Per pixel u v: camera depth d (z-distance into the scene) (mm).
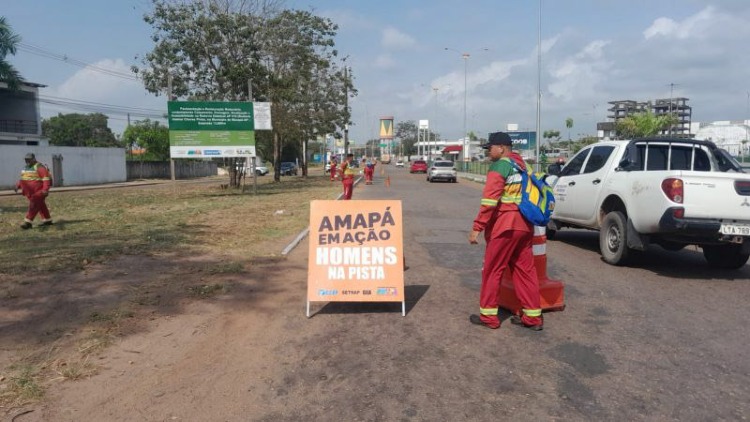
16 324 5539
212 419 3785
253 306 6309
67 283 7051
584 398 4047
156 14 27250
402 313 6031
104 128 93500
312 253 6051
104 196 25094
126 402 4023
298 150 77312
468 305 6426
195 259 8695
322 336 5387
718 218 7332
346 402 4012
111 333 5340
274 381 4379
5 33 32750
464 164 50875
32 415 3816
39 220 14289
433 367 4621
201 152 24734
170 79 25547
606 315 6027
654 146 9062
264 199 21625
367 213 6082
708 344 5141
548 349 5012
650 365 4648
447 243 10828
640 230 8016
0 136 42938
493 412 3846
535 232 6203
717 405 3934
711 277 7867
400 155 145625
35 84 45812
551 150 85562
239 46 28391
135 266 8102
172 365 4680
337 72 42375
